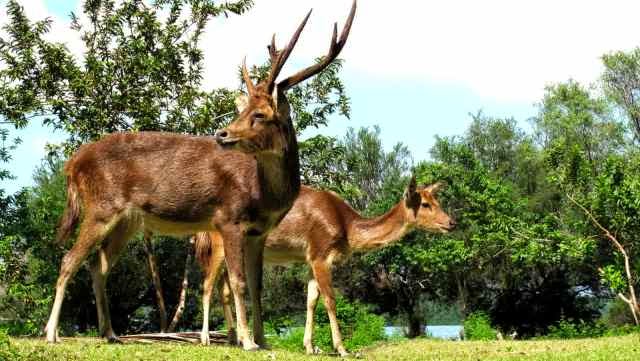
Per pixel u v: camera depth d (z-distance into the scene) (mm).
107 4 16641
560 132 29000
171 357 6805
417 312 29016
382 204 28031
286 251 10703
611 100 28281
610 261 23141
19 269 15867
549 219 21453
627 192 18469
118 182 8047
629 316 27906
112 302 25875
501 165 31828
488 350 11906
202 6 16719
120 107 16312
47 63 15922
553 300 27750
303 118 17688
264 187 7891
